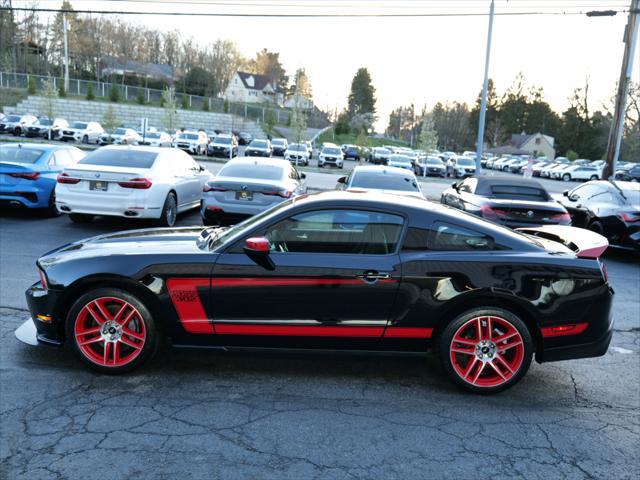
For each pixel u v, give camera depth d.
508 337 3.93
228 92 119.62
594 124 97.69
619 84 17.39
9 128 40.88
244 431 3.34
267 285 3.86
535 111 114.56
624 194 10.34
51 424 3.33
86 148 33.53
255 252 3.82
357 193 4.22
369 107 131.50
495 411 3.78
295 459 3.07
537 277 3.87
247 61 146.38
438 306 3.87
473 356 3.95
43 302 3.95
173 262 3.88
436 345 4.00
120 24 92.38
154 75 93.62
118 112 58.34
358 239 3.94
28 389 3.77
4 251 7.84
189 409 3.59
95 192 9.15
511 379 3.96
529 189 10.30
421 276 3.85
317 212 3.95
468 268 3.86
